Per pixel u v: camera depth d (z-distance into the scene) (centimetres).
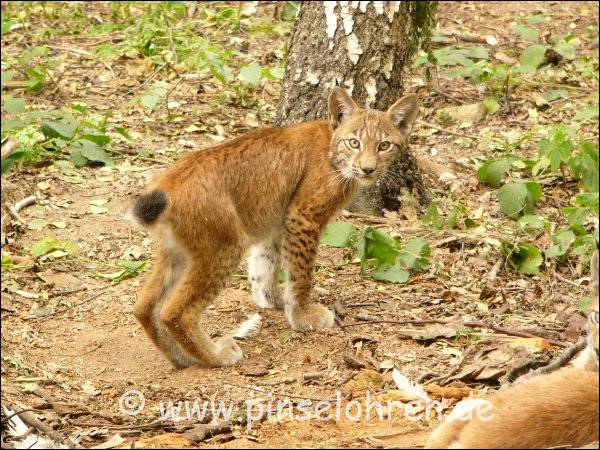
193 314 874
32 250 1040
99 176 1202
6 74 1375
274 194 938
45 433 753
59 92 1427
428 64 1561
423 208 1212
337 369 881
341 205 966
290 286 955
